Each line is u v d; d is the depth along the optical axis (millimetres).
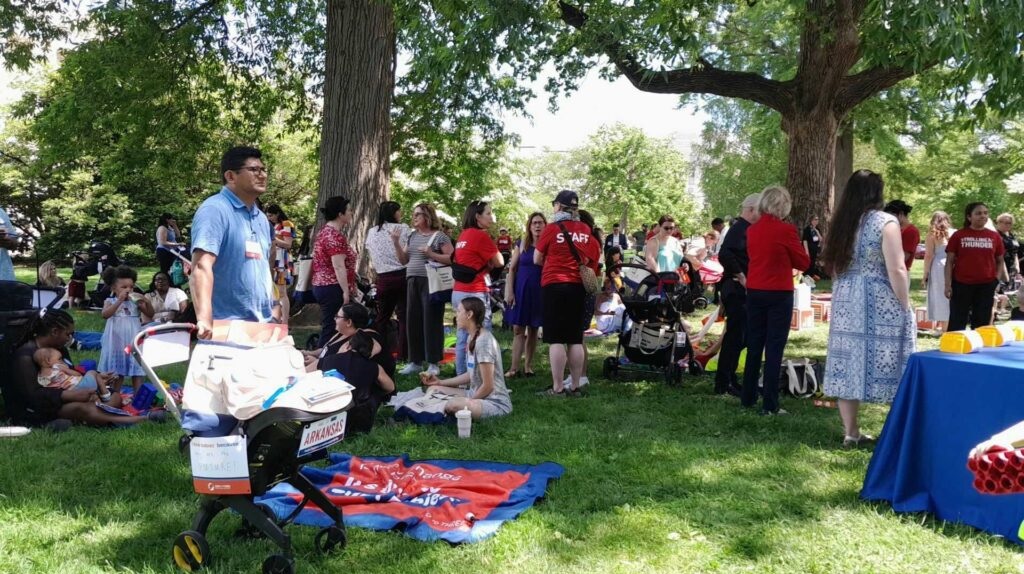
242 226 3688
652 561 3564
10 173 27922
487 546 3693
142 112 15781
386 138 12172
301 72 17312
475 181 19594
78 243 28797
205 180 20094
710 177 40125
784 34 24406
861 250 5211
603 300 11586
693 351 8680
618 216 66312
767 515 4129
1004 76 8023
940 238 10484
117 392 6441
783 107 17641
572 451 5324
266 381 3266
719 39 24141
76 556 3604
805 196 17656
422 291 8109
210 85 16516
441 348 8070
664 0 10930
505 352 9711
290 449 3295
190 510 4145
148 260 30078
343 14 11750
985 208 8602
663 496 4453
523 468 4879
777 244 6344
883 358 5172
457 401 6086
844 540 3762
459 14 10906
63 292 7414
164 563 3527
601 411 6562
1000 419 3791
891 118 24766
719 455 5230
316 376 3383
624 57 12234
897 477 4195
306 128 18328
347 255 7723
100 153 17172
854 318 5234
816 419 6285
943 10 7617
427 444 5551
